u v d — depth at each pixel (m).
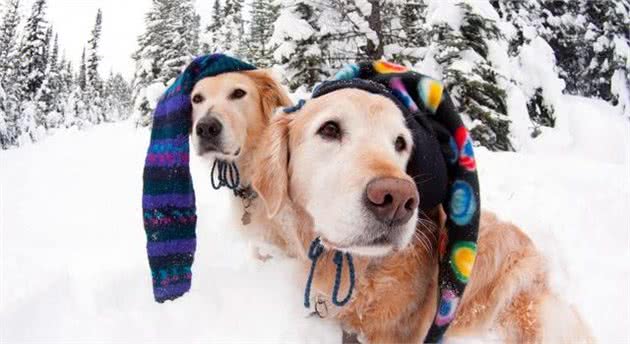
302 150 0.55
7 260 0.85
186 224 0.75
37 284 0.70
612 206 1.16
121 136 3.84
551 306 0.66
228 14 7.77
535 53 2.91
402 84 0.63
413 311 0.60
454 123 0.58
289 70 2.78
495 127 2.37
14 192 1.60
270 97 1.03
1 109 6.40
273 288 0.65
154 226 0.73
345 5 2.68
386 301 0.58
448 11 2.37
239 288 0.66
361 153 0.48
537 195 1.27
